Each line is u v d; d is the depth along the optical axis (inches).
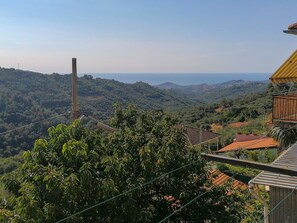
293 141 769.6
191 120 2240.4
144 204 382.3
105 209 343.9
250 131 1676.9
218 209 405.7
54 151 375.6
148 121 444.1
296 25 585.9
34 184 341.7
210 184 430.6
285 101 672.4
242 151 1106.7
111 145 412.2
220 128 1914.4
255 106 2089.1
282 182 435.5
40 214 305.7
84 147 357.4
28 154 363.3
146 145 402.0
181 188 394.3
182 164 398.0
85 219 342.6
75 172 346.0
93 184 337.1
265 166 231.8
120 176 356.5
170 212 401.4
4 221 317.4
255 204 558.9
